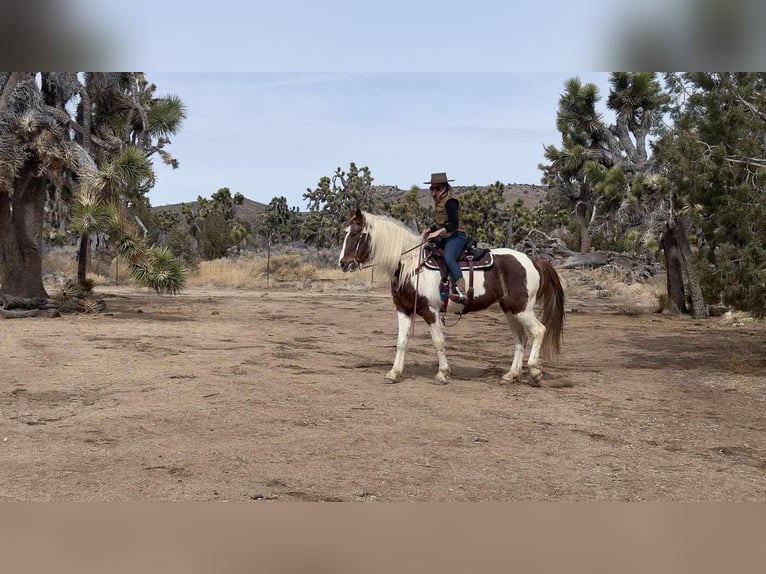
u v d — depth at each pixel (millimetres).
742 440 6582
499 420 7219
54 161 15727
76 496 4711
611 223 34812
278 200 73188
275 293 29203
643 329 16703
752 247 10062
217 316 18250
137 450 5836
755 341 14383
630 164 22078
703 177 10430
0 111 15328
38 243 17094
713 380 9844
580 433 6770
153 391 8195
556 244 39719
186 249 36594
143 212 36906
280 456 5738
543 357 12016
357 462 5617
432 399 8148
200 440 6184
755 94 10555
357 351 12344
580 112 22828
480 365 11188
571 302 25531
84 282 18734
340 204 60906
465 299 9000
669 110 11961
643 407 8016
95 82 18141
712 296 11016
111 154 18219
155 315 17922
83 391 8164
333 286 32250
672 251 21062
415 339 14477
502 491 4984
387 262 9102
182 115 19141
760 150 10523
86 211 15398
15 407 7320
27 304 16688
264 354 11367
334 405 7672
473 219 58406
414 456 5820
